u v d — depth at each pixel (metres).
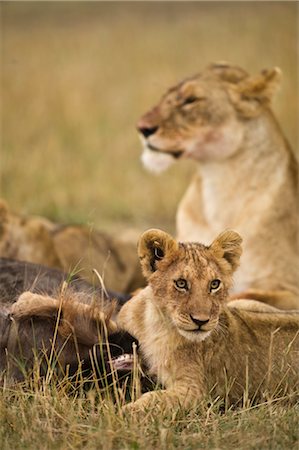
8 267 9.30
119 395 8.05
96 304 8.64
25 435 7.00
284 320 8.77
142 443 6.93
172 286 8.07
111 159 20.58
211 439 7.11
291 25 29.91
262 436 7.11
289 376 8.53
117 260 13.55
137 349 8.40
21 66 28.14
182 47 29.36
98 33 32.25
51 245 12.55
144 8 36.88
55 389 7.73
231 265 8.42
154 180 18.95
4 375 8.20
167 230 16.78
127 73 27.45
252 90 12.10
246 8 33.84
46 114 23.69
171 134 12.03
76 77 27.06
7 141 21.75
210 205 12.34
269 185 12.09
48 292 9.00
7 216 12.12
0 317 8.37
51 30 33.53
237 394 8.39
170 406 7.68
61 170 19.59
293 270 11.86
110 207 17.75
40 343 8.27
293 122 22.50
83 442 7.08
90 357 8.12
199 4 36.16
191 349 8.23
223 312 8.42
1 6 37.25
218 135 12.05
